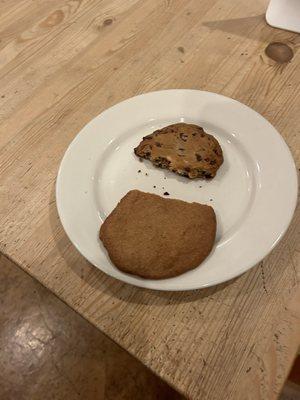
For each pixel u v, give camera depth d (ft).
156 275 0.69
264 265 0.76
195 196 0.83
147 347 0.69
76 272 0.78
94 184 0.85
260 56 1.08
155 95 0.95
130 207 0.76
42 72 1.11
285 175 0.80
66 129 0.99
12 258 0.81
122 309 0.73
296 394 1.31
